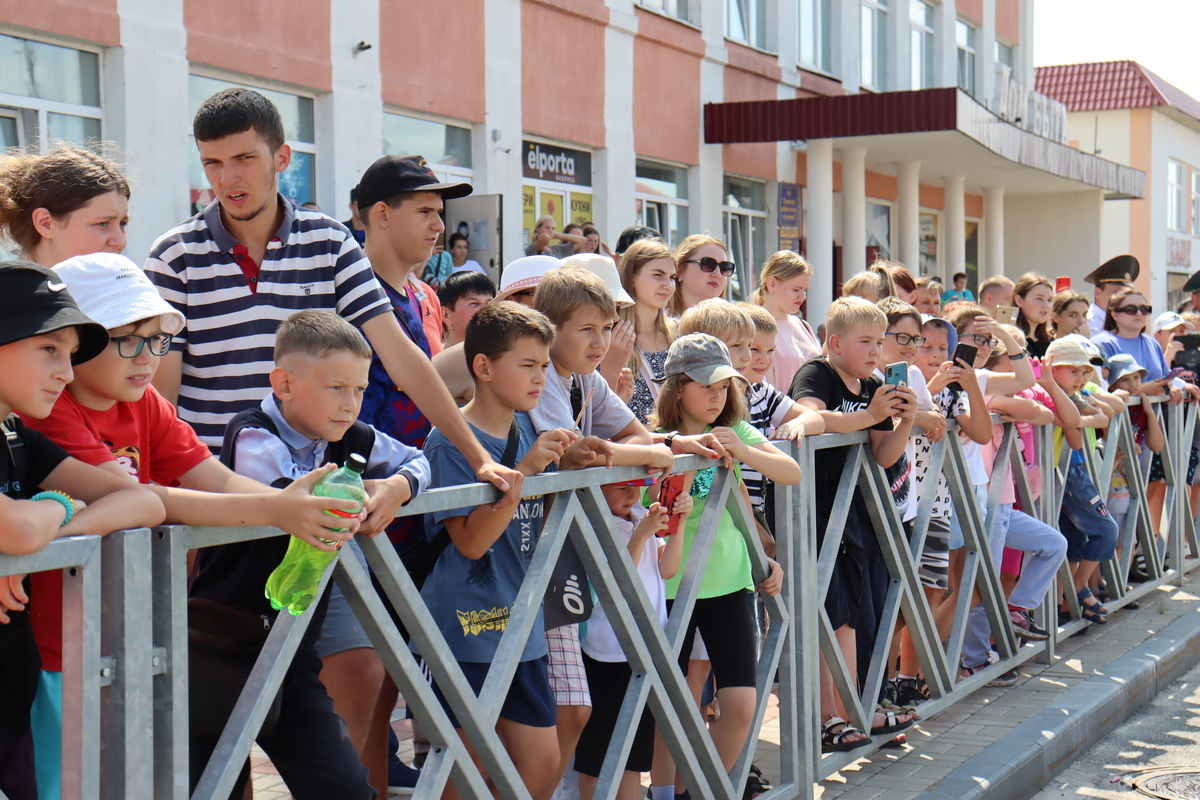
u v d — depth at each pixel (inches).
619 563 117.6
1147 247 1240.2
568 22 485.7
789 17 646.5
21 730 78.8
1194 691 227.6
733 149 606.9
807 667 150.7
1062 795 171.8
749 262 637.3
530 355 111.3
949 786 155.4
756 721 141.0
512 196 460.8
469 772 99.3
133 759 73.4
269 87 360.8
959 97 544.4
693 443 129.3
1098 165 869.2
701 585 138.2
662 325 176.6
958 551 212.4
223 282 117.6
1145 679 219.5
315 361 93.9
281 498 78.2
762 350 166.7
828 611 165.6
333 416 95.1
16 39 289.4
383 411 127.2
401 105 406.3
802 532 149.1
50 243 103.3
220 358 118.0
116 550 72.6
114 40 306.7
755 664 140.5
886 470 177.3
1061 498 237.6
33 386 72.9
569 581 119.0
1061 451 239.3
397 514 90.3
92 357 79.9
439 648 95.9
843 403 167.2
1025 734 178.7
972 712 191.6
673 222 574.6
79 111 305.1
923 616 179.9
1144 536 284.0
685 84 566.6
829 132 562.9
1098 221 960.3
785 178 654.5
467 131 445.1
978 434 192.4
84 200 102.8
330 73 375.9
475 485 98.5
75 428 85.1
